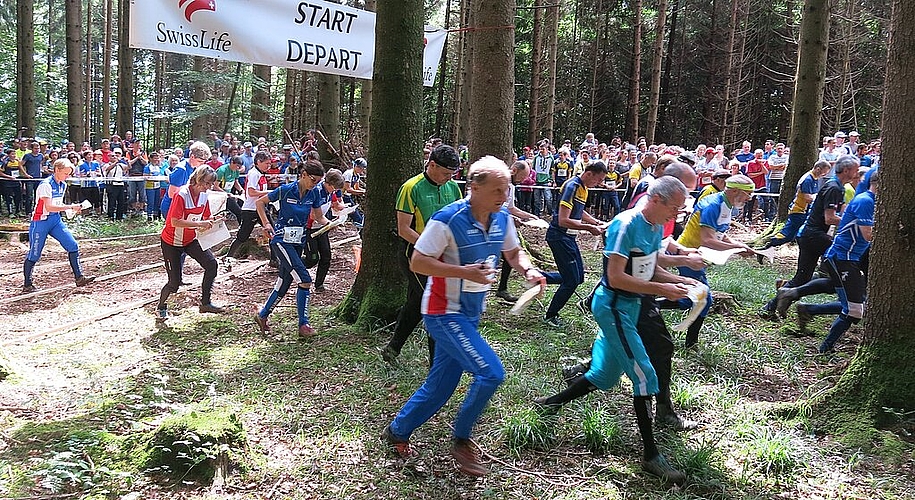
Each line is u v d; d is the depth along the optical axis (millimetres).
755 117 33219
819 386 4664
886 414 4062
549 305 6746
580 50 33219
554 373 5055
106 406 4246
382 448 3830
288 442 3908
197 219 6402
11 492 3182
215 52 7652
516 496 3404
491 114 8664
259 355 5418
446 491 3436
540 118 24906
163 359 5324
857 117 28656
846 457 3881
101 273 8797
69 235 7781
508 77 8656
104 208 16219
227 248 10297
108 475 3354
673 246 4223
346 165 14312
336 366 5148
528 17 30922
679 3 32875
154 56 35656
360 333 5887
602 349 3920
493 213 3443
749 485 3605
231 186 11141
